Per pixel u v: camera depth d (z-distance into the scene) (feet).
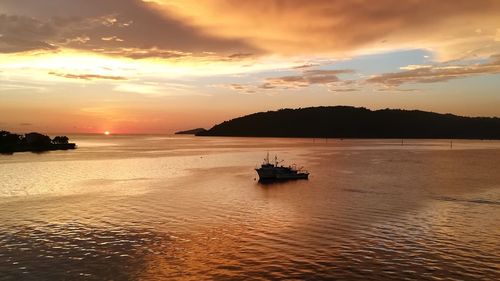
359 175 352.28
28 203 216.13
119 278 112.57
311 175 353.31
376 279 111.86
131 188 271.90
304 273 115.96
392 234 153.17
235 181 313.12
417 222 171.53
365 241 144.36
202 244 141.38
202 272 116.78
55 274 115.34
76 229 161.48
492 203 214.07
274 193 252.62
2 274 115.44
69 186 280.31
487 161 515.09
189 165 451.53
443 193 247.91
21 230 159.84
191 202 220.23
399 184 290.76
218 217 182.60
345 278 112.47
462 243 141.59
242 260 125.80
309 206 208.33
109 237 149.89
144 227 164.55
